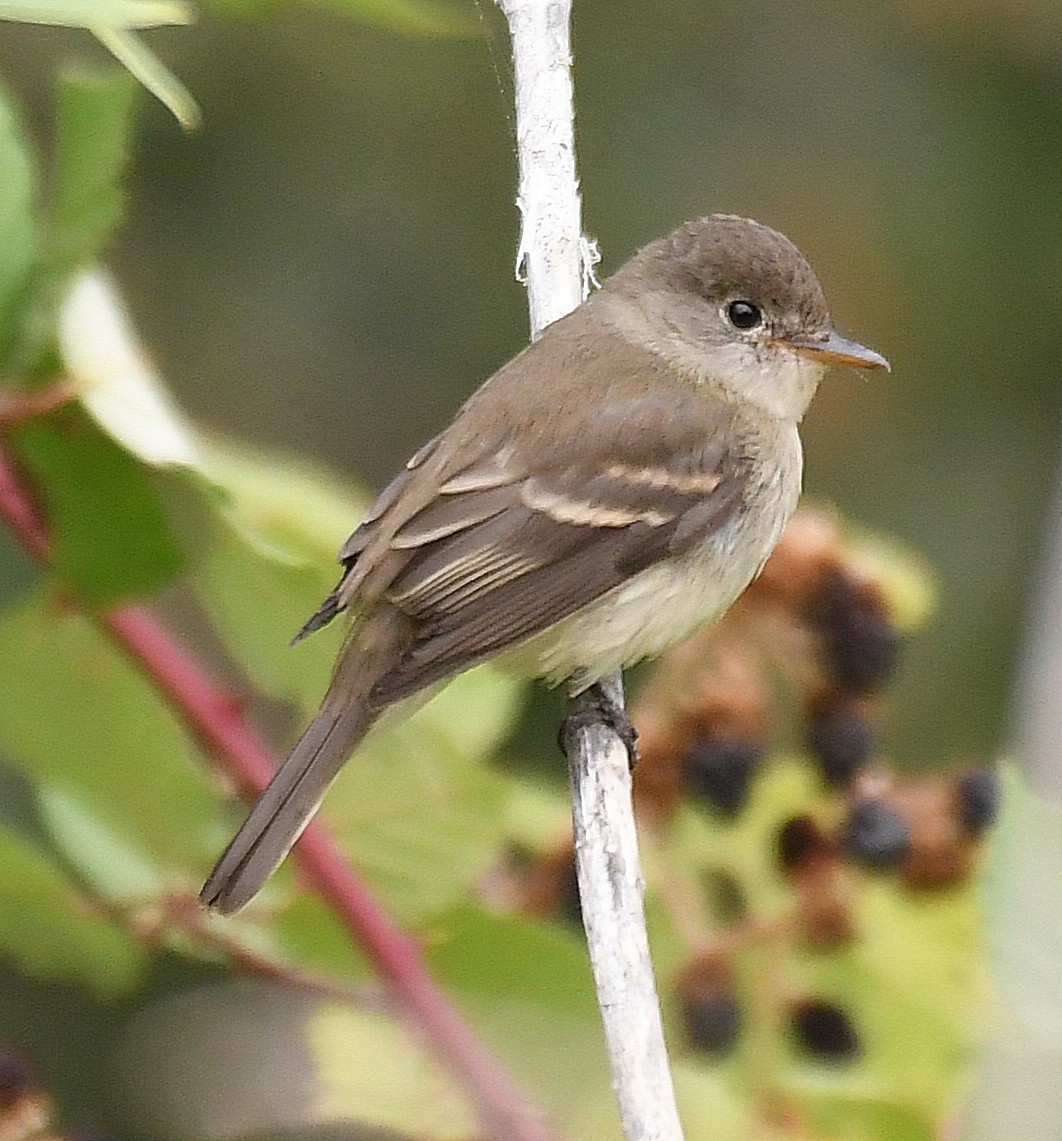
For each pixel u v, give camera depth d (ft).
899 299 39.99
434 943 19.31
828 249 39.99
